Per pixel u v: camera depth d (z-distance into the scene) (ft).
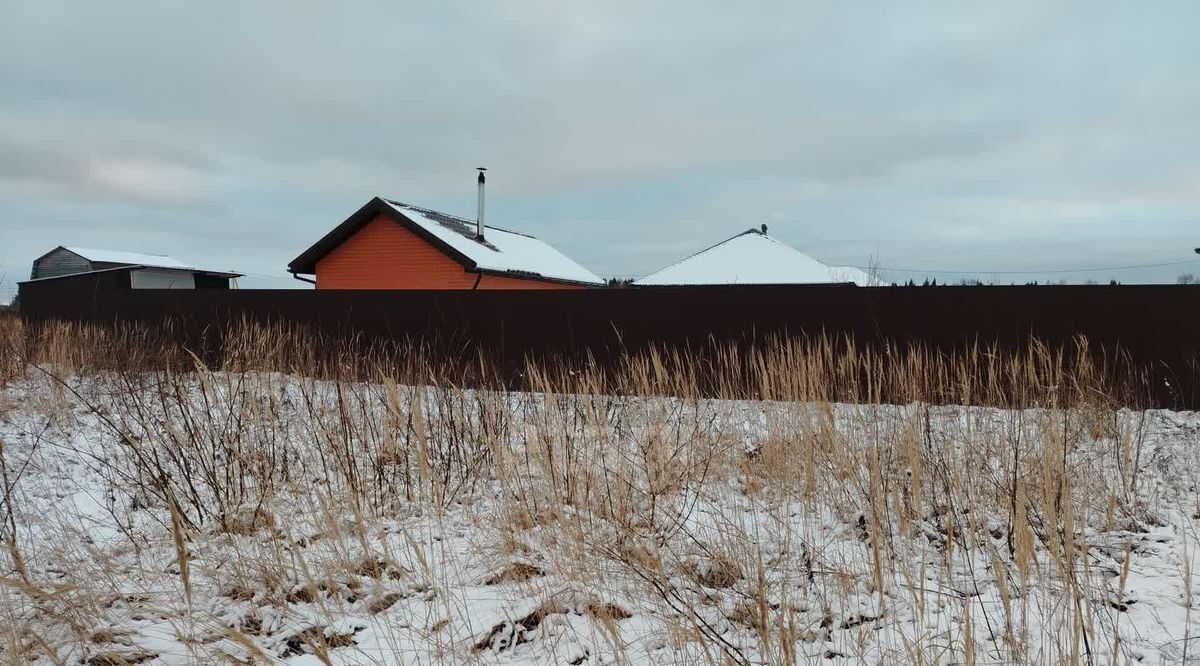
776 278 70.44
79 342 30.19
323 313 33.27
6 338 30.32
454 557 10.76
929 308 25.21
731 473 14.55
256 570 9.88
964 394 15.07
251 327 31.40
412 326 31.63
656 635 8.18
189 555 10.29
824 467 13.69
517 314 30.09
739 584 9.61
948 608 8.98
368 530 11.69
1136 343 23.43
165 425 14.21
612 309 28.89
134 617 8.71
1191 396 22.84
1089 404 16.60
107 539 11.59
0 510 11.41
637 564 9.32
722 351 26.96
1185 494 13.47
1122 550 10.83
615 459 13.30
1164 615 8.58
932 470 13.07
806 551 10.52
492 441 13.10
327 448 14.69
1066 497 7.82
